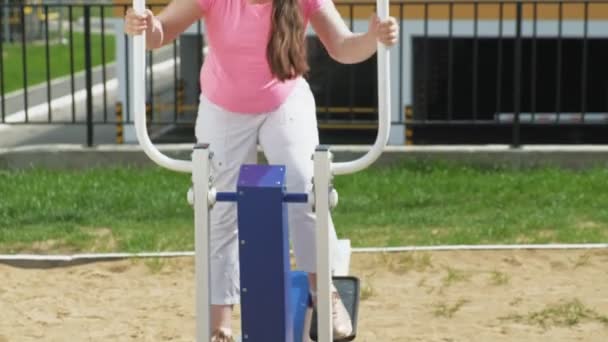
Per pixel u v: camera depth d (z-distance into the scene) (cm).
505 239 1875
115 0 3653
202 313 945
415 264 1711
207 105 1062
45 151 2534
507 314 1484
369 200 2184
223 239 1076
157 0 3228
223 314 1084
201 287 941
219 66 1036
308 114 1059
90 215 2066
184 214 2086
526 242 1852
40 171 2491
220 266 1077
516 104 2547
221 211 1066
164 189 2283
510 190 2267
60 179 2367
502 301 1541
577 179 2356
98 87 6072
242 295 939
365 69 4138
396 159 2522
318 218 932
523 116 4097
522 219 2016
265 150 1052
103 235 1930
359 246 1828
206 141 1063
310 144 1052
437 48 4016
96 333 1434
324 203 927
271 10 996
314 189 927
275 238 923
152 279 1667
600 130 4266
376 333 1411
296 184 1040
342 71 4153
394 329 1425
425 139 4119
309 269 1090
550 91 4122
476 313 1492
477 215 2069
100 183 2333
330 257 949
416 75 3969
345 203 2159
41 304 1552
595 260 1734
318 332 960
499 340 1385
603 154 2508
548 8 3731
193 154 924
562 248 1788
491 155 2519
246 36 1008
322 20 1041
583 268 1697
